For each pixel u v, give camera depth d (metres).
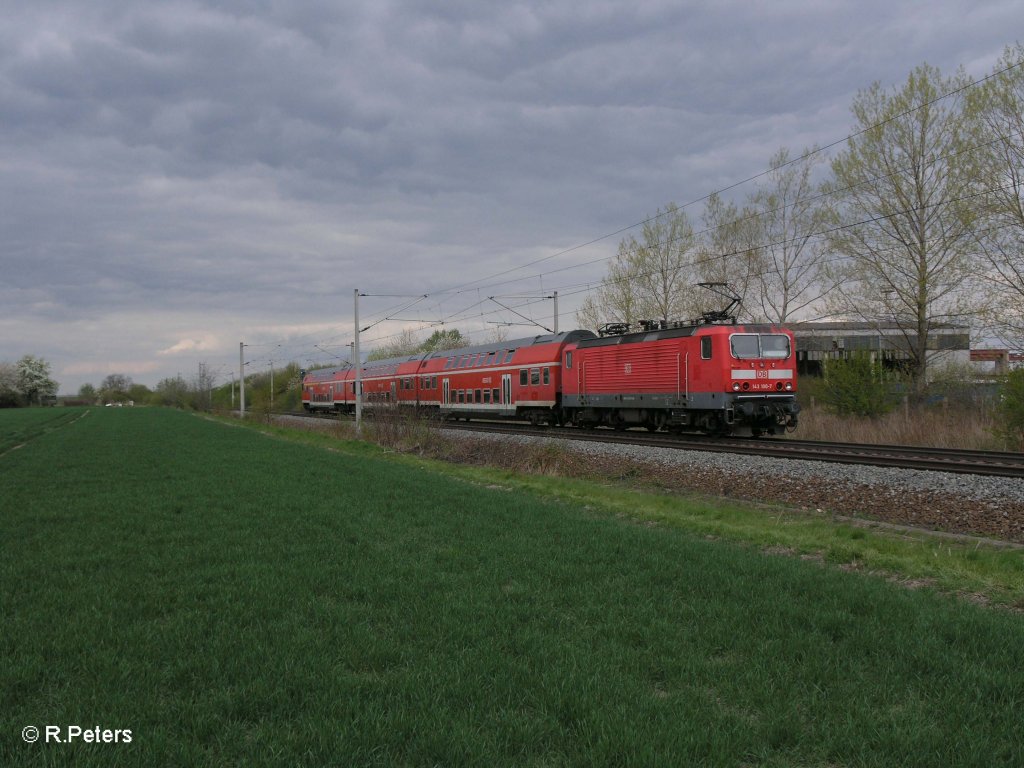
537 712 4.78
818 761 4.25
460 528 11.41
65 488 16.83
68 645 6.01
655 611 6.91
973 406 27.42
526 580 8.17
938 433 23.80
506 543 10.18
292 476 19.03
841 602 7.13
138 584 8.08
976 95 26.80
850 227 30.48
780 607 6.93
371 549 9.84
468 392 40.06
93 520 12.45
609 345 28.70
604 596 7.46
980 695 4.91
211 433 42.09
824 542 10.53
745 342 23.36
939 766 4.06
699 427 25.66
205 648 5.97
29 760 4.17
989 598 7.86
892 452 19.81
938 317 29.34
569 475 20.14
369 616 6.82
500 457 23.20
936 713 4.71
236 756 4.23
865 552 9.79
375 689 5.09
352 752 4.20
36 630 6.45
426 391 44.72
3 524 12.16
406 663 5.64
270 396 60.34
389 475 19.25
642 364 26.78
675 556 9.27
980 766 4.04
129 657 5.76
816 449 21.00
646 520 13.17
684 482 16.95
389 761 4.13
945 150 28.41
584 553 9.53
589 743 4.34
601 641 6.09
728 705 4.95
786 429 24.58
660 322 27.14
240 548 9.93
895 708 4.85
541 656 5.71
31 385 133.38
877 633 6.14
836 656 5.68
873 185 29.92
